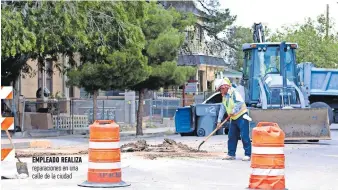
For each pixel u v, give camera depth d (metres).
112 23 35.53
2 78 39.94
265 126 16.23
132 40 36.28
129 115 51.00
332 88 44.06
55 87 53.25
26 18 31.25
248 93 36.69
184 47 63.69
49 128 42.38
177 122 40.12
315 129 31.45
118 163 16.78
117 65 37.66
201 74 72.38
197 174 19.50
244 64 37.88
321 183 17.88
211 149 28.03
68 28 32.16
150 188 16.70
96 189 16.41
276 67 36.34
